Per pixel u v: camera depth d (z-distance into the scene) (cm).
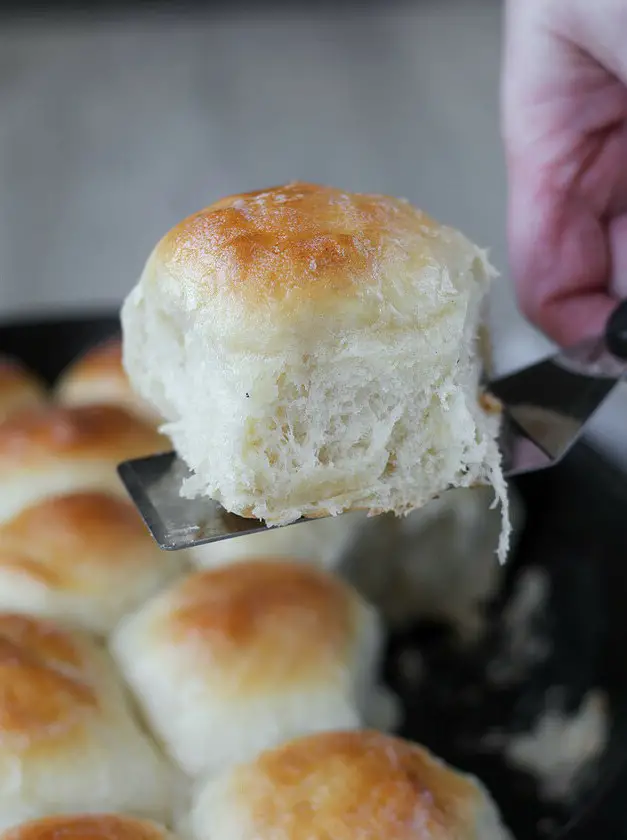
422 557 34
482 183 75
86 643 28
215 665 27
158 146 82
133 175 77
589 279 31
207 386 22
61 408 35
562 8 27
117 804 25
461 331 21
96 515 30
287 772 24
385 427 22
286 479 21
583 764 30
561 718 31
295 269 20
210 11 115
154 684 27
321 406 21
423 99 91
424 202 71
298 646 27
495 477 22
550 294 31
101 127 85
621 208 31
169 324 22
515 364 40
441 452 22
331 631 28
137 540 30
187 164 78
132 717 27
